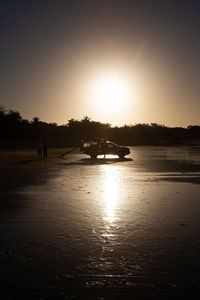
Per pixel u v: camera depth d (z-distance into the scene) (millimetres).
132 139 121938
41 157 46312
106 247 9469
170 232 10875
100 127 127500
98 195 17625
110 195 17609
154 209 14227
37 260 8508
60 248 9406
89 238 10312
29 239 10242
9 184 21734
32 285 7102
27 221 12375
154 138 126000
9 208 14555
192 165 35594
